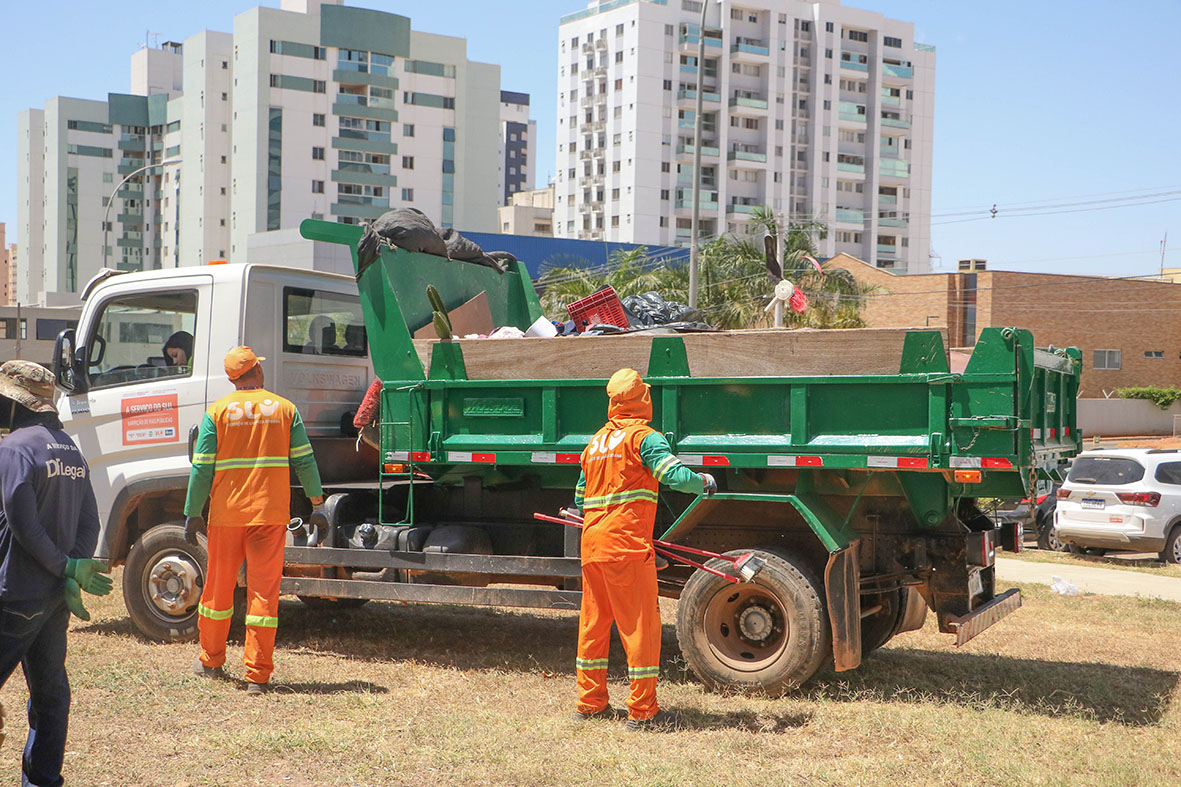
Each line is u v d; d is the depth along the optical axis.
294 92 94.56
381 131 98.56
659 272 33.44
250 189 93.50
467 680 6.89
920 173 113.44
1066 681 7.12
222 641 6.67
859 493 6.61
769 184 105.00
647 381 6.72
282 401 6.67
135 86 129.12
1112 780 5.00
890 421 6.24
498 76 104.69
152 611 7.89
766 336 6.49
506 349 7.08
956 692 6.77
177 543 7.79
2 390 4.47
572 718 5.98
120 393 8.12
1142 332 54.25
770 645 6.55
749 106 103.06
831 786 4.93
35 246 134.12
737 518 6.83
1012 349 5.97
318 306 8.42
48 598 4.37
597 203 106.75
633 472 5.82
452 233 8.41
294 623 8.88
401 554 7.23
